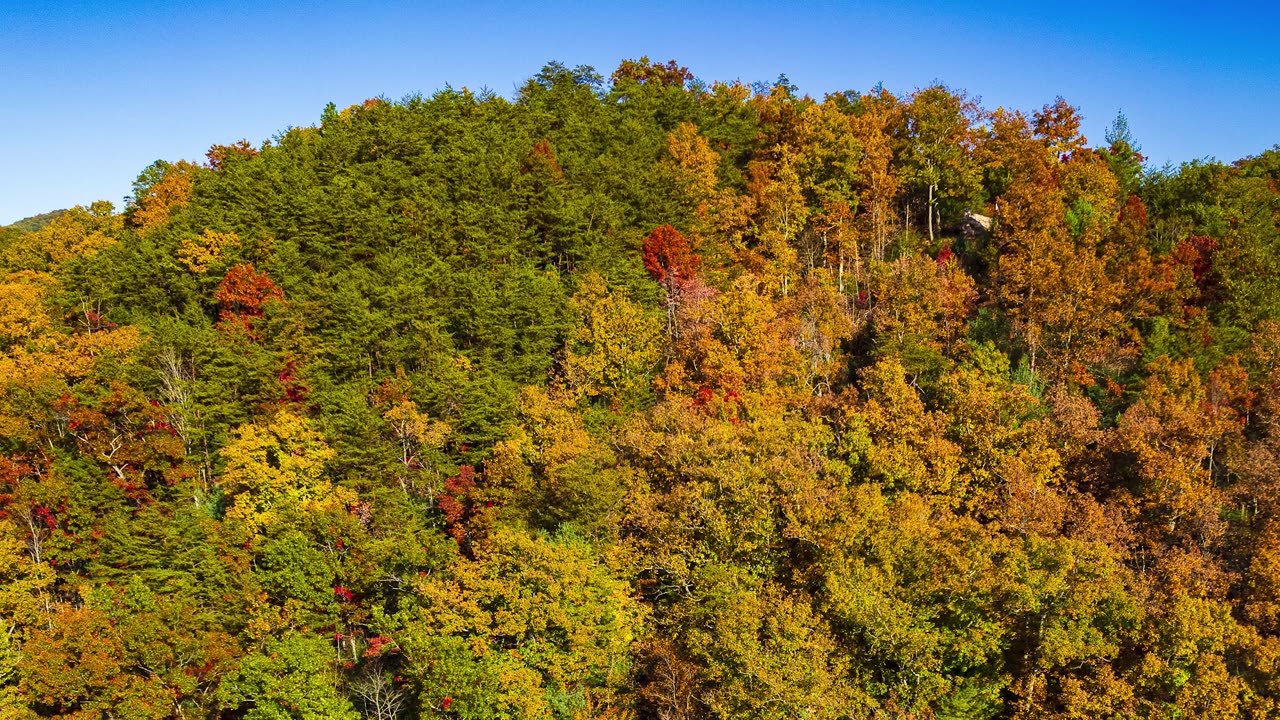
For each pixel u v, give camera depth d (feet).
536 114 342.03
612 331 218.18
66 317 237.04
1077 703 135.23
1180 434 184.55
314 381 203.31
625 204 273.13
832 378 236.84
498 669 140.97
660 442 185.88
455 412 196.54
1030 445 188.34
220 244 240.73
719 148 340.39
